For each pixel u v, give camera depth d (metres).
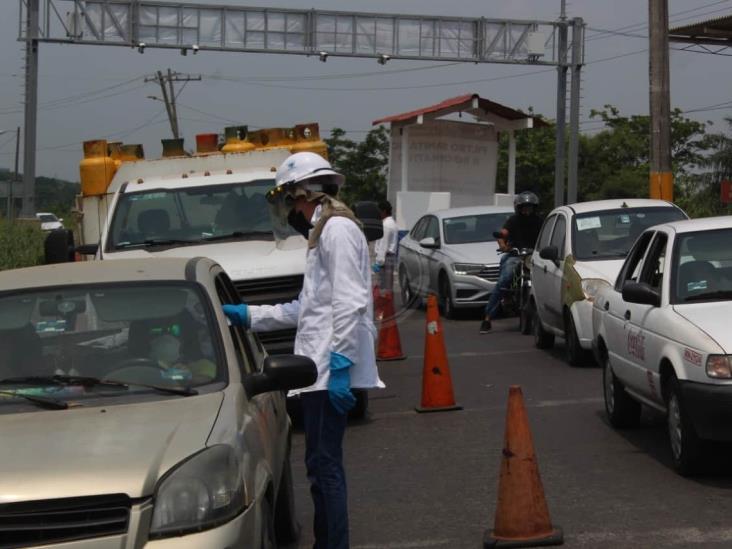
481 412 10.56
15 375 5.25
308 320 5.58
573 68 35.50
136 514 4.08
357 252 5.49
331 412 5.53
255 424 5.00
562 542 6.37
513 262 16.88
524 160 53.25
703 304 8.09
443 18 34.41
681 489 7.51
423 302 20.03
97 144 13.55
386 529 6.90
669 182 21.00
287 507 6.34
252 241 11.30
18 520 4.02
